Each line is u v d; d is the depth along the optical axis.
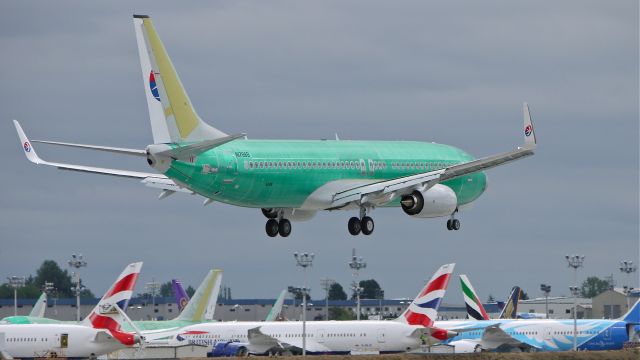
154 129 181.12
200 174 182.25
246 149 189.62
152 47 180.75
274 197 193.00
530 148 189.62
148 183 195.25
